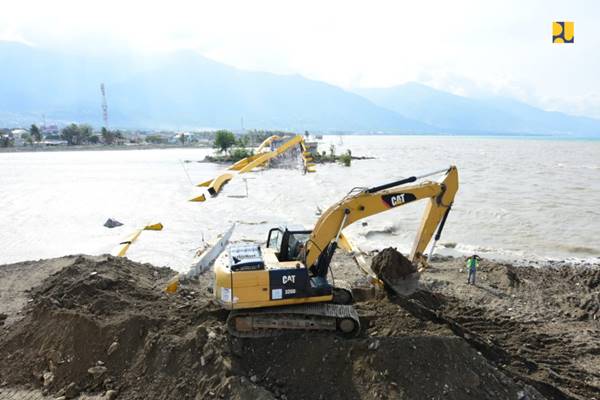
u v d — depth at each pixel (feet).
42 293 47.65
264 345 34.06
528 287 57.88
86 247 77.25
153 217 102.53
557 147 625.82
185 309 40.09
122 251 72.23
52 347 35.37
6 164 272.51
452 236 88.17
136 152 455.22
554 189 154.30
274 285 33.83
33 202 122.11
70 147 523.70
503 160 325.01
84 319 36.09
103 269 50.39
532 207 118.21
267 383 31.40
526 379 32.60
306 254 35.88
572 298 54.19
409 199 37.81
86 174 205.05
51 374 33.45
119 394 31.27
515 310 50.85
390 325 35.94
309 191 146.82
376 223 96.53
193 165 267.39
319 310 34.45
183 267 66.13
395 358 30.76
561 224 98.27
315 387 30.81
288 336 34.50
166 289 47.44
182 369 31.63
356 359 31.48
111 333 35.01
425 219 39.86
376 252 74.54
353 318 33.96
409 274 42.91
